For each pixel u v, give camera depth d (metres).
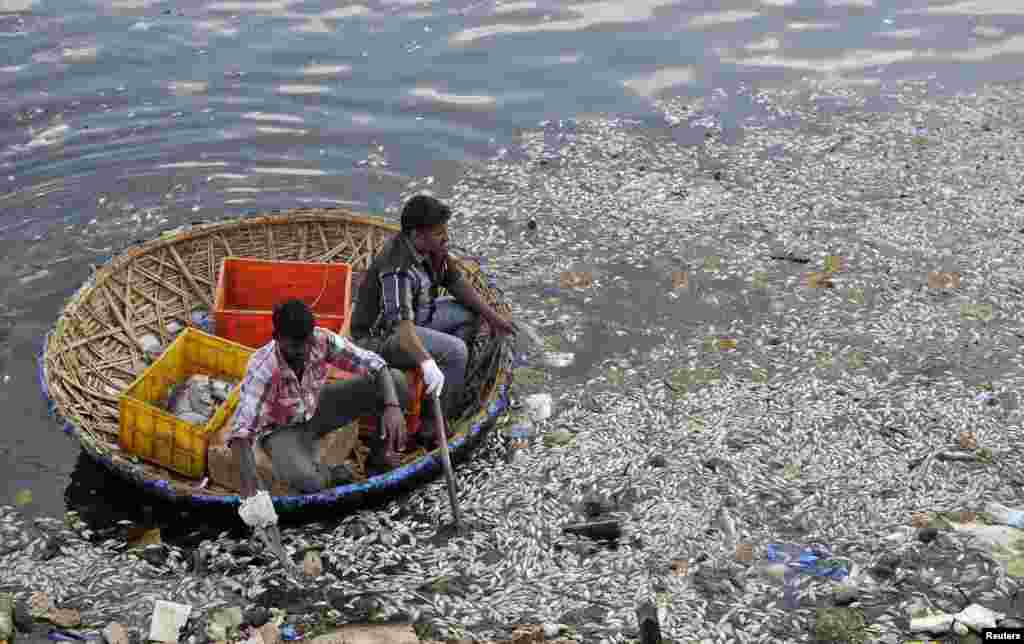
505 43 9.97
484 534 5.19
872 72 9.56
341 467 5.38
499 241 7.53
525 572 4.98
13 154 8.23
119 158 8.27
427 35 10.08
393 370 5.36
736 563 5.02
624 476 5.55
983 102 9.12
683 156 8.48
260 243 7.07
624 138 8.68
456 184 8.12
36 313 6.72
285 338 4.72
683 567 4.99
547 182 8.16
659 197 8.00
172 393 5.73
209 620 4.69
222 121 8.73
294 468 5.08
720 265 7.27
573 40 10.02
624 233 7.61
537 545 5.13
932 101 9.15
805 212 7.80
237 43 9.87
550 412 6.01
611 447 5.75
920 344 6.49
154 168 8.17
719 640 4.61
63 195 7.86
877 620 4.67
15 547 5.08
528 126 8.82
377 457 5.48
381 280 5.50
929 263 7.23
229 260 6.37
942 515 5.24
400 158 8.40
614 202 7.95
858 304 6.86
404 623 4.67
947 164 8.31
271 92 9.11
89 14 10.34
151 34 10.00
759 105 9.10
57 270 7.12
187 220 7.63
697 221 7.73
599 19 10.41
